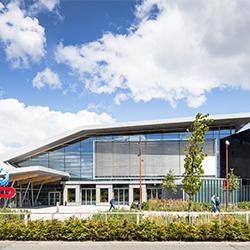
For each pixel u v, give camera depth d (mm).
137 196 32562
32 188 33562
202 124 12969
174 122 31062
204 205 24219
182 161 32969
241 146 29594
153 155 33688
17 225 11453
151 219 12062
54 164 35500
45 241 11000
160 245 10297
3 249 9883
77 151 35438
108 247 10008
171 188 28000
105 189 33594
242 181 29000
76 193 34156
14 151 34344
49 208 29656
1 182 17203
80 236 10969
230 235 11008
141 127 32875
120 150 34562
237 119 29734
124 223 11398
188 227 11055
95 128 33125
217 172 31562
